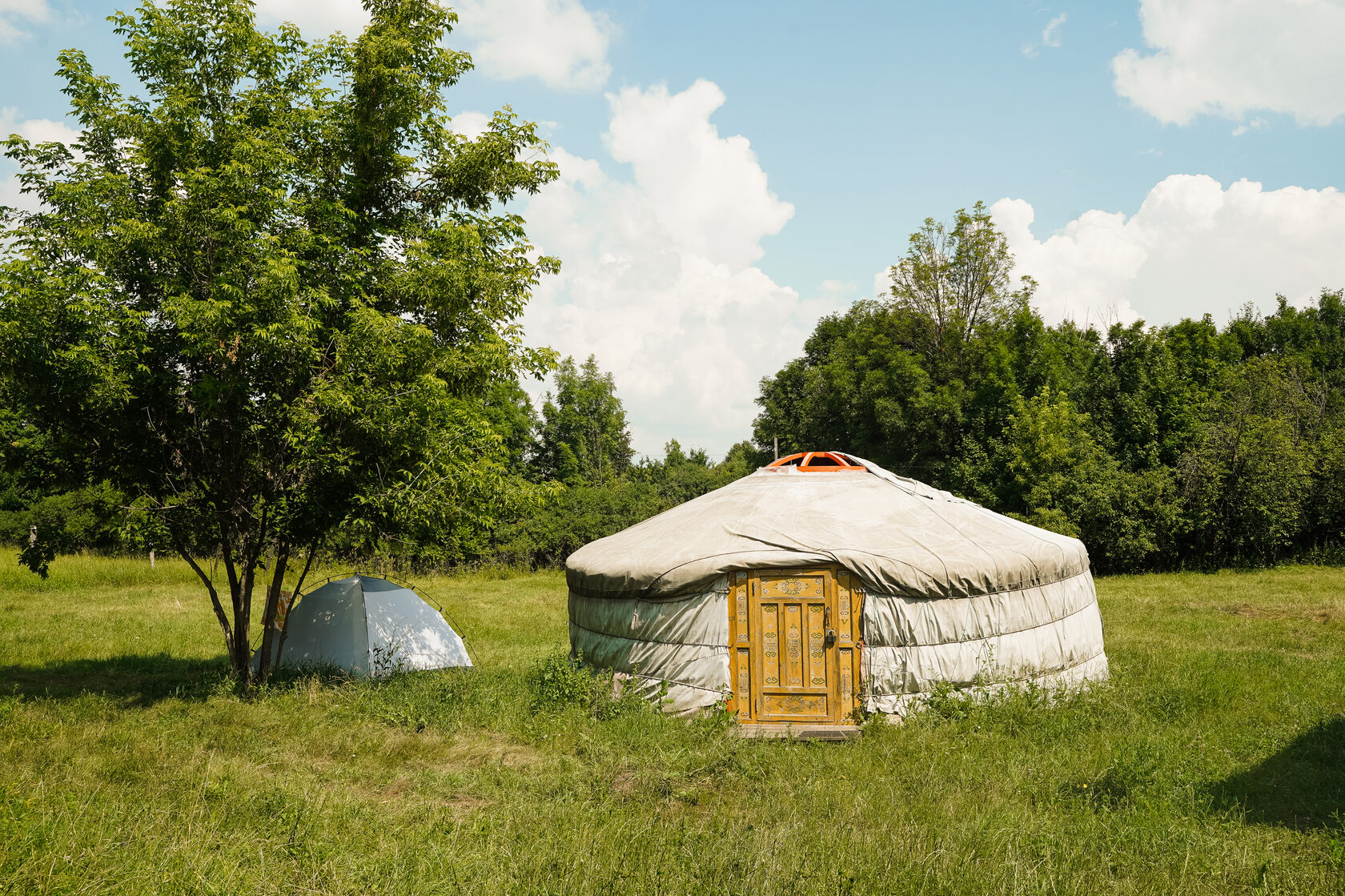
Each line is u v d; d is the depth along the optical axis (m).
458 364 9.13
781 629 7.72
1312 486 23.80
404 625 10.17
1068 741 6.87
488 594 20.05
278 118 8.98
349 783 6.15
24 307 7.36
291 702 8.37
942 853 4.59
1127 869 4.55
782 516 8.47
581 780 6.06
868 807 5.45
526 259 9.96
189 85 8.64
